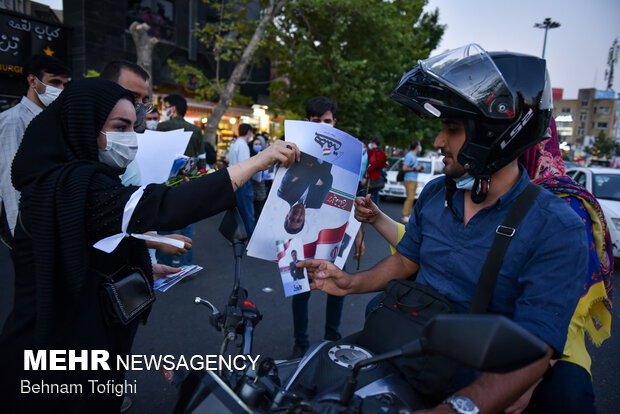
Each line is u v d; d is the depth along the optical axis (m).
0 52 9.20
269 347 2.91
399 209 10.40
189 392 1.02
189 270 1.66
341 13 10.31
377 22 10.51
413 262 1.42
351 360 1.08
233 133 15.36
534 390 1.30
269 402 0.99
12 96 9.50
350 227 1.69
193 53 14.70
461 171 1.13
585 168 7.04
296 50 10.90
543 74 1.08
